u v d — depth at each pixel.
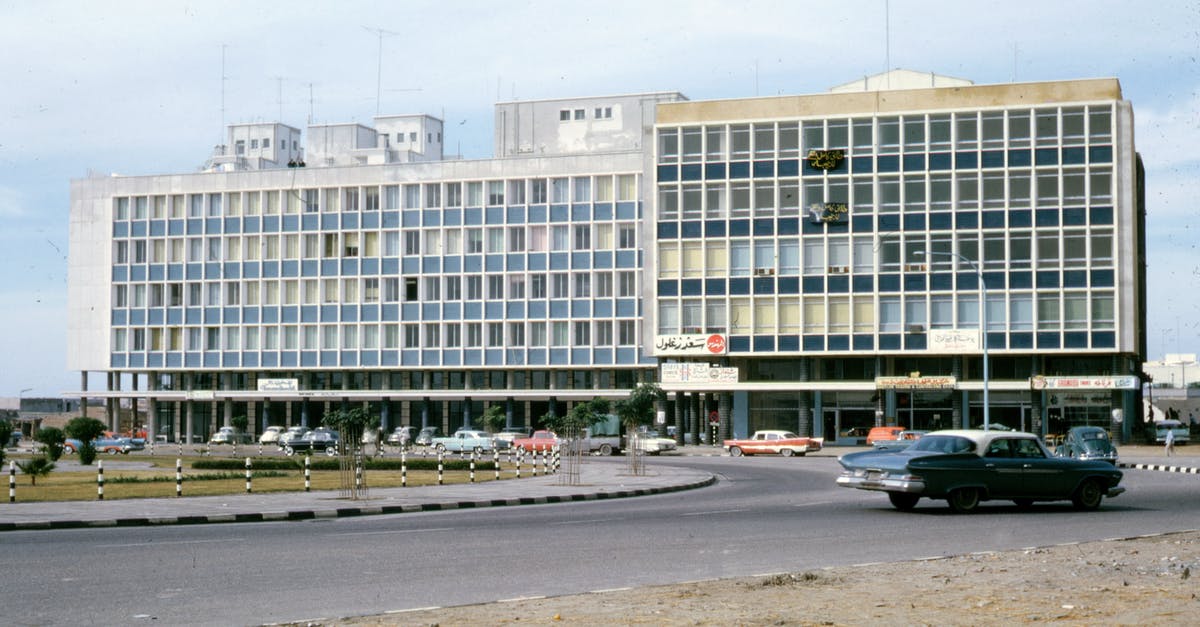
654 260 80.00
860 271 76.62
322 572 14.99
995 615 11.15
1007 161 74.31
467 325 95.94
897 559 16.41
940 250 75.38
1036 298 73.69
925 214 75.62
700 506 27.94
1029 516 23.78
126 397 104.69
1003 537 19.52
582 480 40.09
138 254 103.19
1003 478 24.77
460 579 14.34
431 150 135.38
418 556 16.77
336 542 18.83
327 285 98.94
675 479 40.66
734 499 30.67
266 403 100.44
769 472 47.81
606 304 93.38
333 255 98.81
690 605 11.86
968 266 74.81
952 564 15.10
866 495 31.61
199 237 101.62
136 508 26.06
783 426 79.50
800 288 77.44
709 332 78.94
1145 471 46.75
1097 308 73.00
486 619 11.16
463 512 27.00
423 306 96.62
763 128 78.56
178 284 102.06
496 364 95.19
